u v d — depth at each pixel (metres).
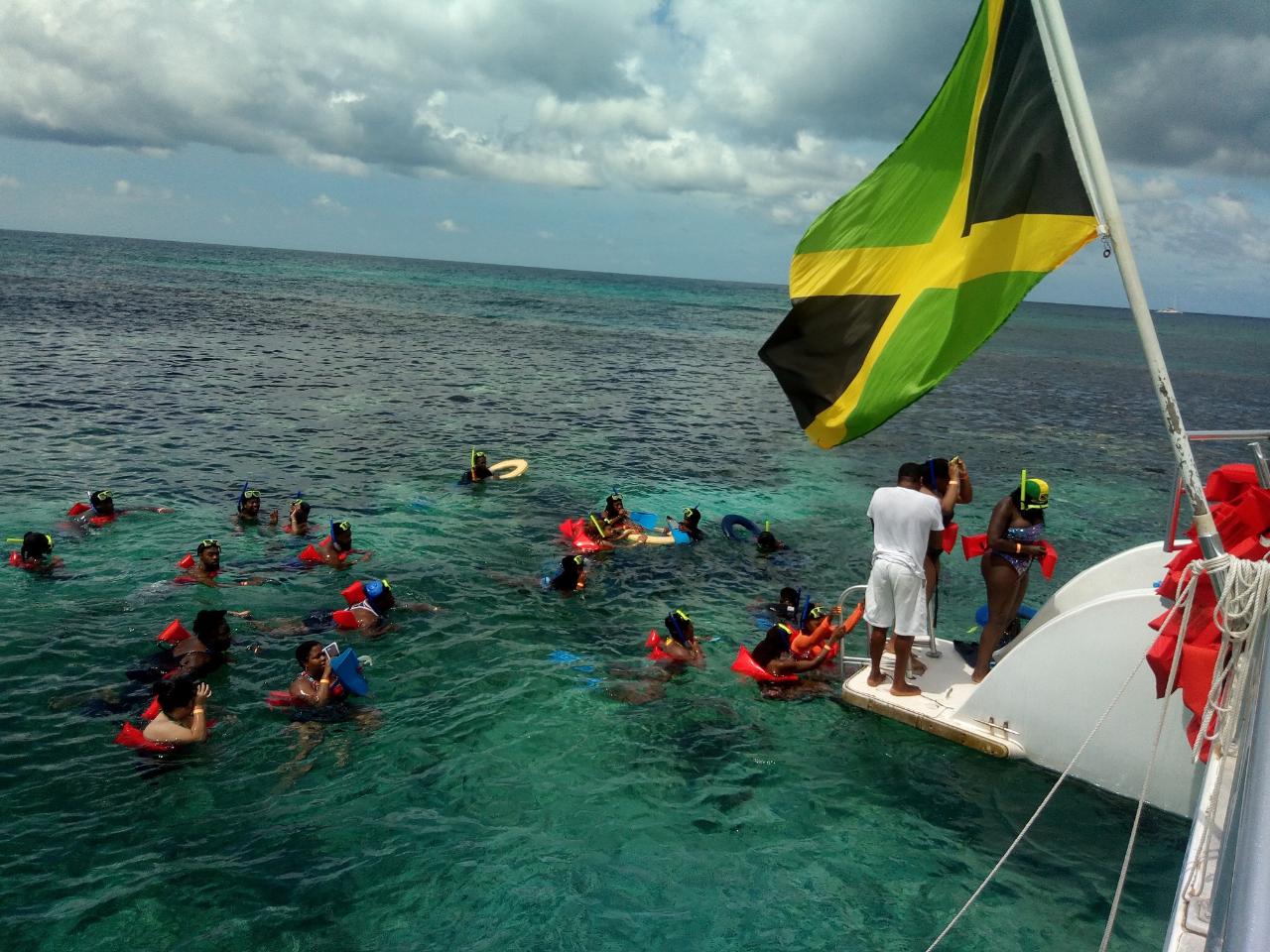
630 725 8.57
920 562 8.21
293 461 19.05
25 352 30.88
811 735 8.34
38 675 9.06
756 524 16.95
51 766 7.48
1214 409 43.75
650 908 6.01
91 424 20.89
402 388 30.56
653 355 49.53
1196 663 4.61
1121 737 7.13
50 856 6.31
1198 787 6.83
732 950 5.65
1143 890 6.28
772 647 9.73
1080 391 47.78
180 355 33.62
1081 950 5.73
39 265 85.94
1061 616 7.38
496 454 21.27
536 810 7.13
